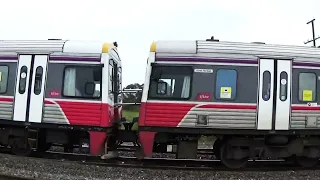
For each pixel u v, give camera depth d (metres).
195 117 9.44
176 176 8.67
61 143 10.59
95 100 9.81
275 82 9.65
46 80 10.03
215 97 9.49
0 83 10.30
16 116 10.15
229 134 9.70
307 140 10.16
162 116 9.48
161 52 9.63
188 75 9.53
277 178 8.80
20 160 9.38
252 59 9.60
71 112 9.88
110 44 10.25
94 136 9.77
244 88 9.54
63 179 8.36
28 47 10.25
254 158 10.93
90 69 9.92
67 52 10.02
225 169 9.44
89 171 8.77
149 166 9.37
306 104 9.77
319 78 9.89
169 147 10.22
